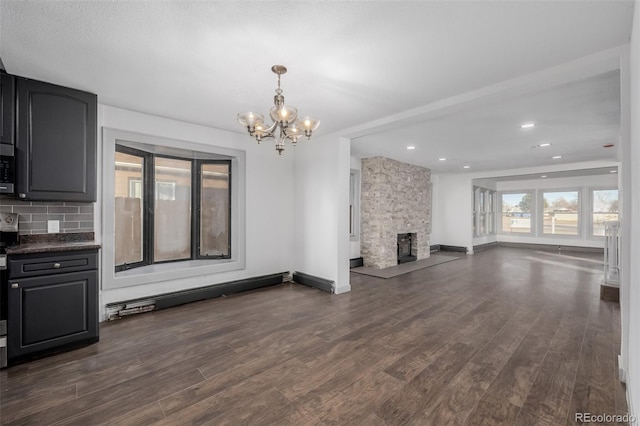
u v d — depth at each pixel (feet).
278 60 7.70
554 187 32.24
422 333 9.86
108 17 5.95
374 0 5.47
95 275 9.02
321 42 6.88
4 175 8.10
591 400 6.32
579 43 6.92
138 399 6.36
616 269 13.87
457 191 30.55
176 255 15.19
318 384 6.93
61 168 9.01
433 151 19.42
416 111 11.23
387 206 21.99
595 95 10.17
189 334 9.75
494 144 17.25
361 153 20.35
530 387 6.81
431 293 14.76
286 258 16.97
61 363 7.84
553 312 11.90
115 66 8.02
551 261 24.27
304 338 9.46
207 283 13.97
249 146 15.37
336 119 12.69
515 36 6.64
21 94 8.36
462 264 22.95
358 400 6.35
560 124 13.35
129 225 13.32
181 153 14.43
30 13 5.79
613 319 11.10
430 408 6.08
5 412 5.92
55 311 8.29
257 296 14.20
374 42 6.87
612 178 28.86
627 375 6.59
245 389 6.73
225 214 16.02
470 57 7.55
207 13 5.83
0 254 7.55
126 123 11.53
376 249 21.47
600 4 5.56
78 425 5.59
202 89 9.59
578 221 30.86
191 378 7.17
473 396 6.48
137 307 11.61
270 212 16.25
